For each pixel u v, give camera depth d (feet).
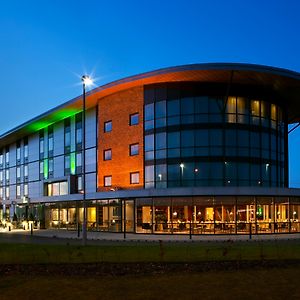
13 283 42.52
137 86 153.28
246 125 144.15
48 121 201.67
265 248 73.00
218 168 139.74
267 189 123.54
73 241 102.89
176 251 68.95
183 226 124.36
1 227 195.11
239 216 122.21
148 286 40.42
